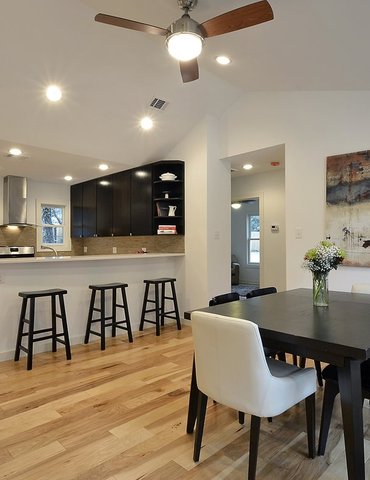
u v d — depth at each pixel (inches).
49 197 287.4
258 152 178.4
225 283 195.3
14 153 184.9
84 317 163.6
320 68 123.0
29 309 143.9
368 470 72.7
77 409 98.0
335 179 143.8
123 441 82.6
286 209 160.4
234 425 90.8
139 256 178.9
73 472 71.5
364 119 138.0
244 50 121.2
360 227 136.6
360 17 84.4
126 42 130.5
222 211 194.9
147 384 115.2
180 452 78.4
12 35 116.7
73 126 166.1
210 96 173.6
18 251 262.2
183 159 199.2
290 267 158.2
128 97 157.9
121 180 235.1
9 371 125.8
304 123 155.6
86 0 111.3
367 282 135.2
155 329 185.9
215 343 68.3
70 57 130.8
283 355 109.6
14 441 82.4
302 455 77.9
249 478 65.5
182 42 90.9
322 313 83.6
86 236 276.1
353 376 61.6
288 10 88.0
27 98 143.0
